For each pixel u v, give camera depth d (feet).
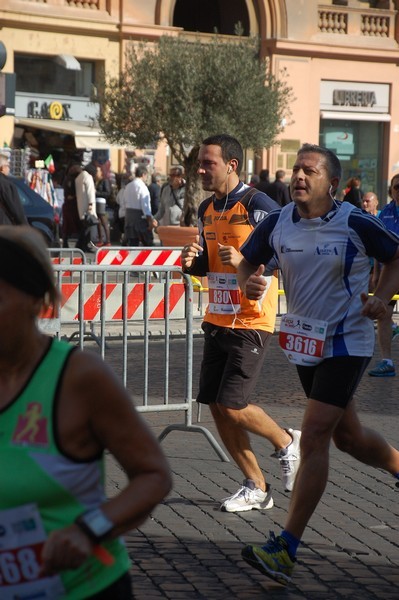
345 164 130.93
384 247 17.81
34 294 9.15
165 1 114.32
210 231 22.25
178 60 86.94
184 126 85.25
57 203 96.37
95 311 32.81
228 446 22.49
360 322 17.92
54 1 106.93
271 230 18.65
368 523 21.56
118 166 110.83
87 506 9.34
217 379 22.38
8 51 104.58
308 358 17.84
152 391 36.40
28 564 9.26
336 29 127.95
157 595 17.19
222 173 22.00
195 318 53.16
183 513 22.04
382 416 32.83
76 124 109.09
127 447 9.33
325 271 17.80
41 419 9.11
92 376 9.20
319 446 17.44
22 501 9.13
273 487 24.29
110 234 101.19
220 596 17.22
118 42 111.96
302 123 125.29
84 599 9.36
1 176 39.52
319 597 17.28
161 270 29.50
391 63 132.36
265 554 17.17
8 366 9.21
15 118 105.81
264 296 21.86
